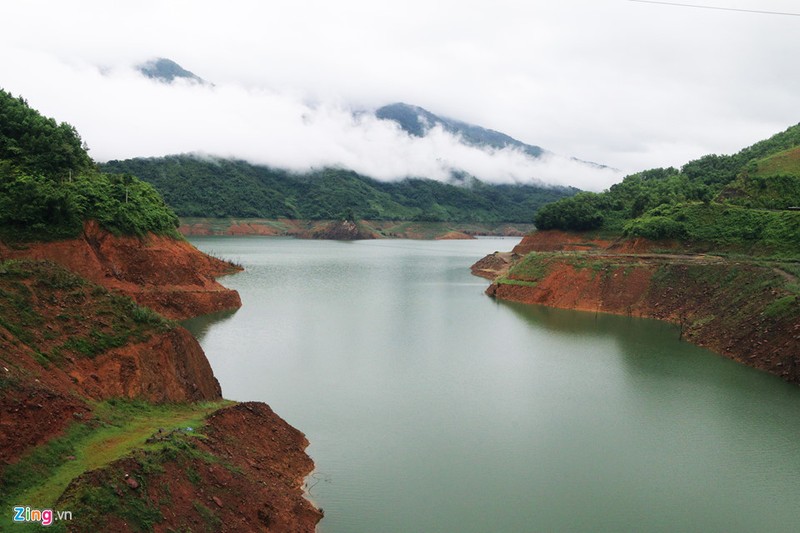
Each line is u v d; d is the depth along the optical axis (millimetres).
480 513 26234
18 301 29562
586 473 30422
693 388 44906
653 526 25562
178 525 20031
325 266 146500
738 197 109062
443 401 41312
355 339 61031
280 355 53188
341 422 36750
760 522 26078
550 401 41594
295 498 25953
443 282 117625
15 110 77375
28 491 19250
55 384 25703
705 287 72875
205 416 28859
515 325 70500
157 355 32406
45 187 64562
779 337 50875
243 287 102438
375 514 26000
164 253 76688
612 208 141000
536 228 145375
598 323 72125
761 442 34594
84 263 64250
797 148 119625
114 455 22250
